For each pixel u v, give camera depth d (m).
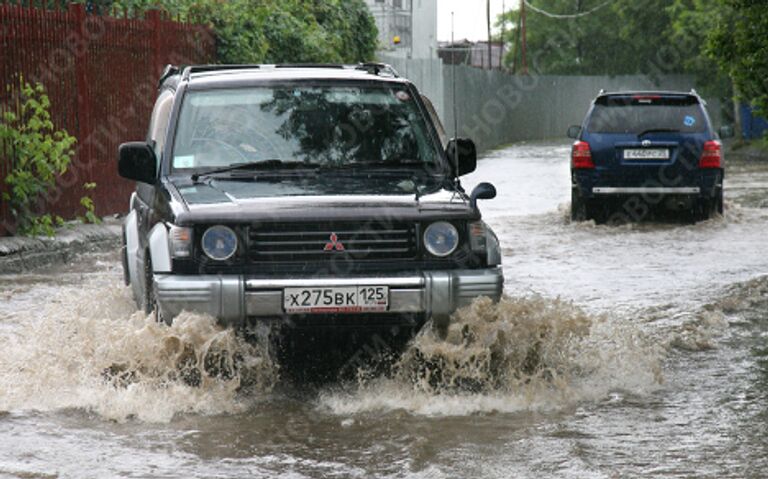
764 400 10.54
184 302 10.38
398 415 10.00
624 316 14.55
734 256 20.23
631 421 9.83
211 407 10.17
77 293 15.05
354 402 10.36
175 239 10.58
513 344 10.79
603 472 8.41
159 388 10.44
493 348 10.73
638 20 78.69
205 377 10.39
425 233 10.75
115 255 21.33
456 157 12.30
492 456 8.81
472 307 10.68
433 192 11.37
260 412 10.12
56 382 10.68
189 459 8.76
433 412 10.11
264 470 8.49
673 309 15.04
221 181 11.65
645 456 8.80
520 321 10.78
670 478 8.27
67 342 11.34
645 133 25.17
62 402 10.29
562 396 10.58
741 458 8.77
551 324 10.91
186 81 12.77
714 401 10.52
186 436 9.37
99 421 9.80
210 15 30.84
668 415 10.03
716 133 27.80
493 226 25.41
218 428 9.62
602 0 99.31
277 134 12.22
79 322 11.26
